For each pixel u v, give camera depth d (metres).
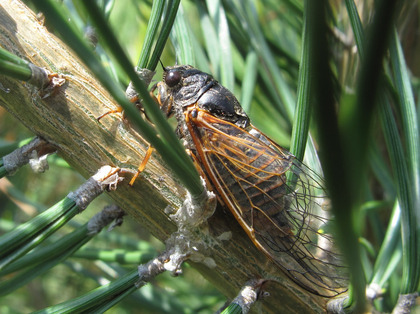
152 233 0.08
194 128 0.09
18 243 0.07
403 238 0.08
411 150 0.08
